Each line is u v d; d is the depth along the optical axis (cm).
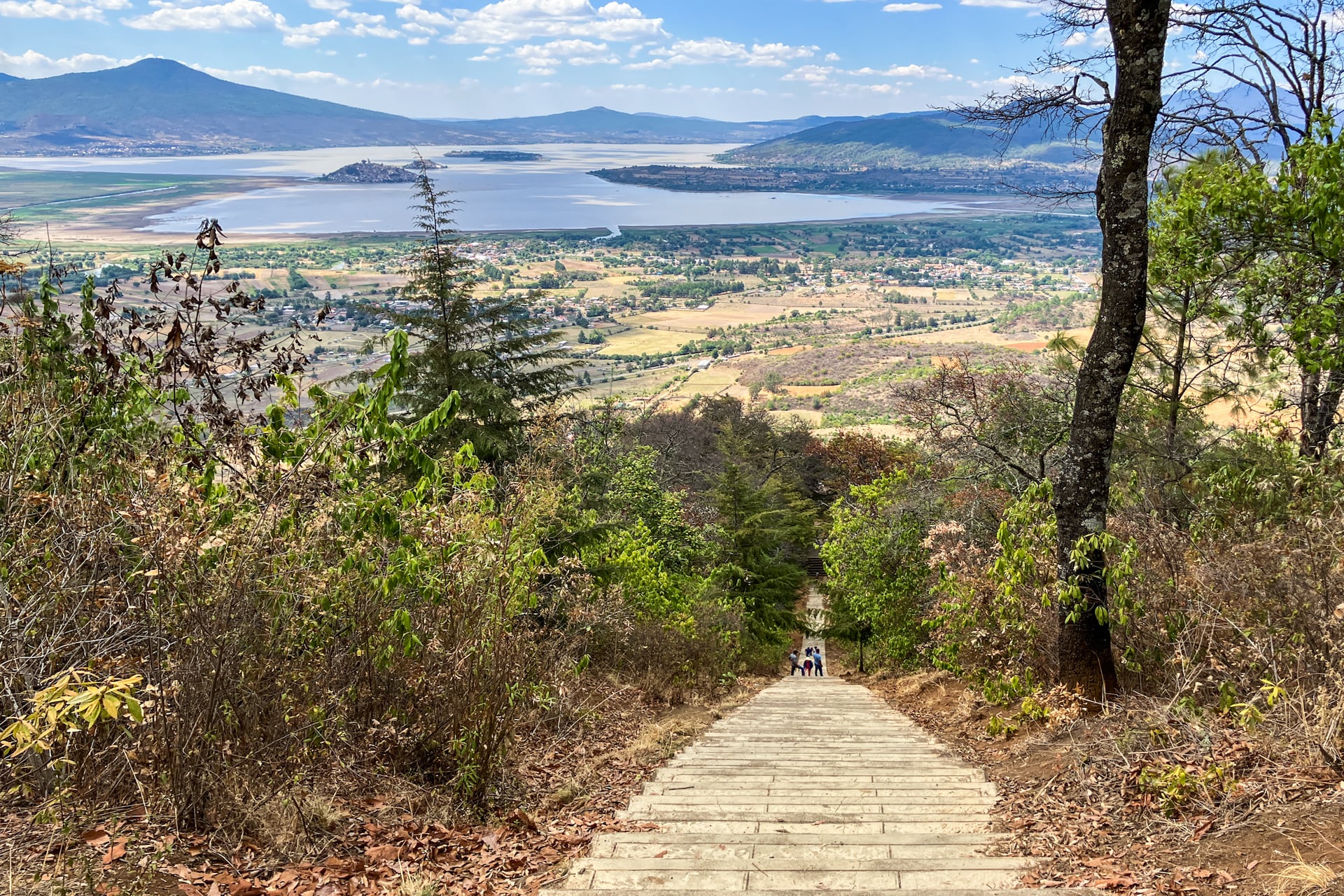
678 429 4094
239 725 430
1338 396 874
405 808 486
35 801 389
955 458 1287
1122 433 1059
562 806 550
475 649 525
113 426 510
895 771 638
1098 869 359
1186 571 675
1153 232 981
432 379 1196
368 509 493
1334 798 359
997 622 807
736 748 783
